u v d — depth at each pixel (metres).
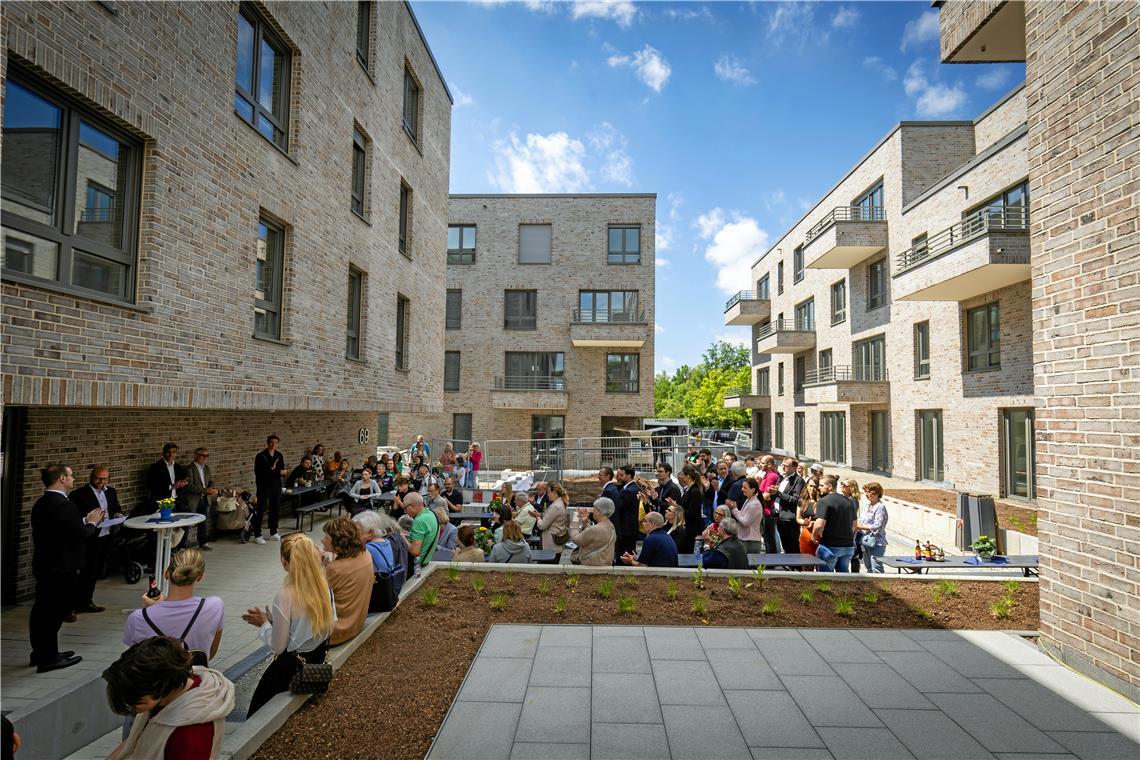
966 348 17.30
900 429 20.88
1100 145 4.57
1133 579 4.22
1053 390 5.00
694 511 9.21
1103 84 4.55
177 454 9.66
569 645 5.10
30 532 7.13
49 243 5.03
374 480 12.77
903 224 20.52
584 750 3.52
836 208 22.78
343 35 10.70
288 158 8.76
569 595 6.36
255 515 10.29
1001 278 14.57
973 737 3.71
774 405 35.75
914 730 3.79
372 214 11.98
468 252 29.48
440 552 8.14
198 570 3.28
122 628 6.19
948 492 16.72
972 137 20.53
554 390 27.70
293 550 3.92
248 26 8.11
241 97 7.93
